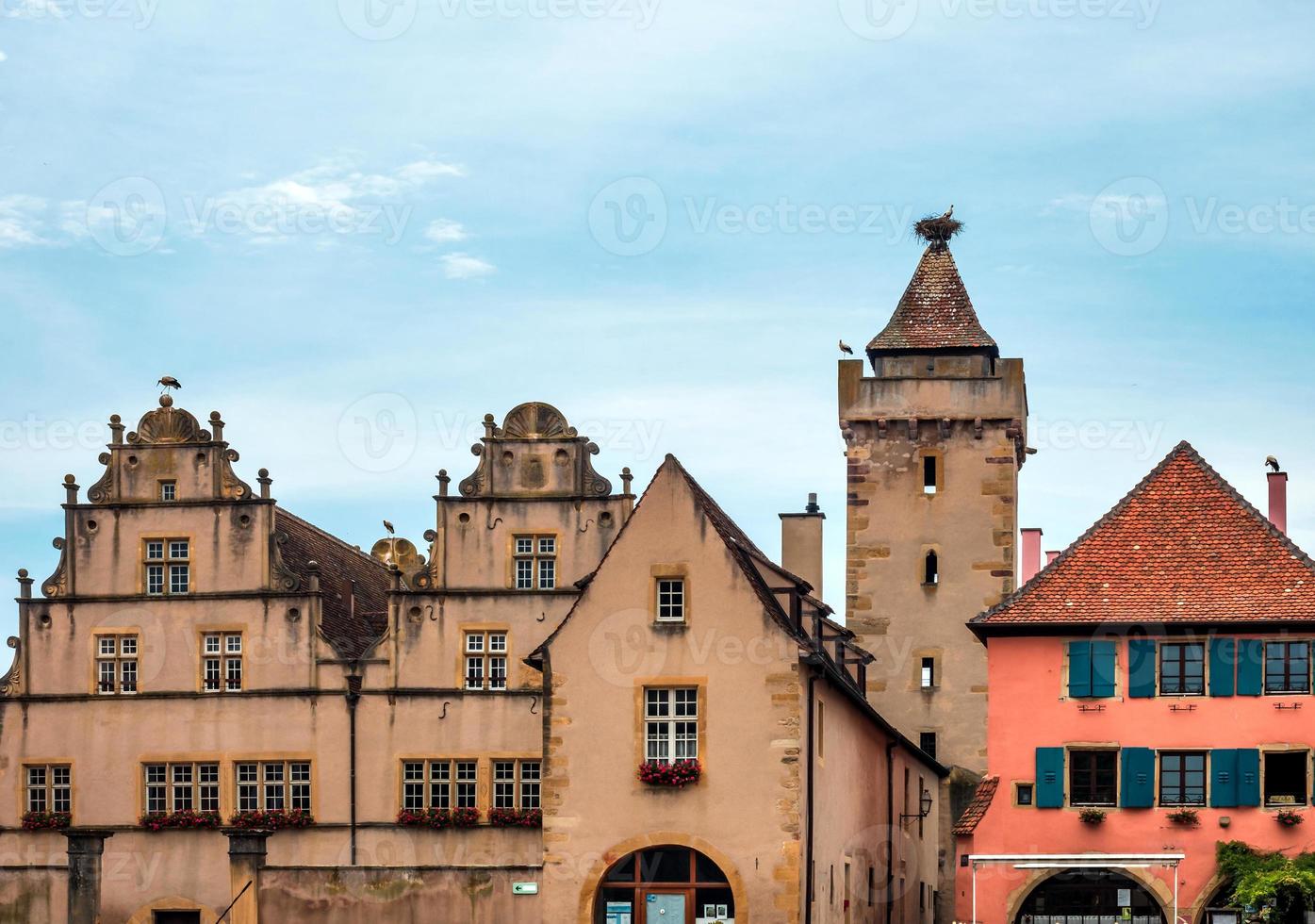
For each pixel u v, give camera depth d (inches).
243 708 2541.8
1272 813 2239.2
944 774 3036.4
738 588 2222.0
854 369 3137.3
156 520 2591.0
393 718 2518.5
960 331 3176.7
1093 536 2374.5
